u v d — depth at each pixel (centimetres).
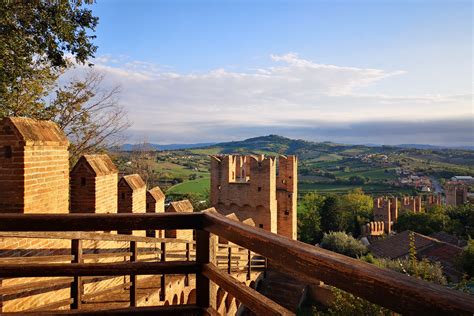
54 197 620
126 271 302
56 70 1475
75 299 561
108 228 285
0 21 895
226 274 274
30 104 1432
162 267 302
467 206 5772
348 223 6341
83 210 745
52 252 598
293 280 1717
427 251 3294
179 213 296
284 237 212
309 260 179
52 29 958
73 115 1781
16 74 1003
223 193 2705
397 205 6253
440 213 5419
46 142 591
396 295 136
